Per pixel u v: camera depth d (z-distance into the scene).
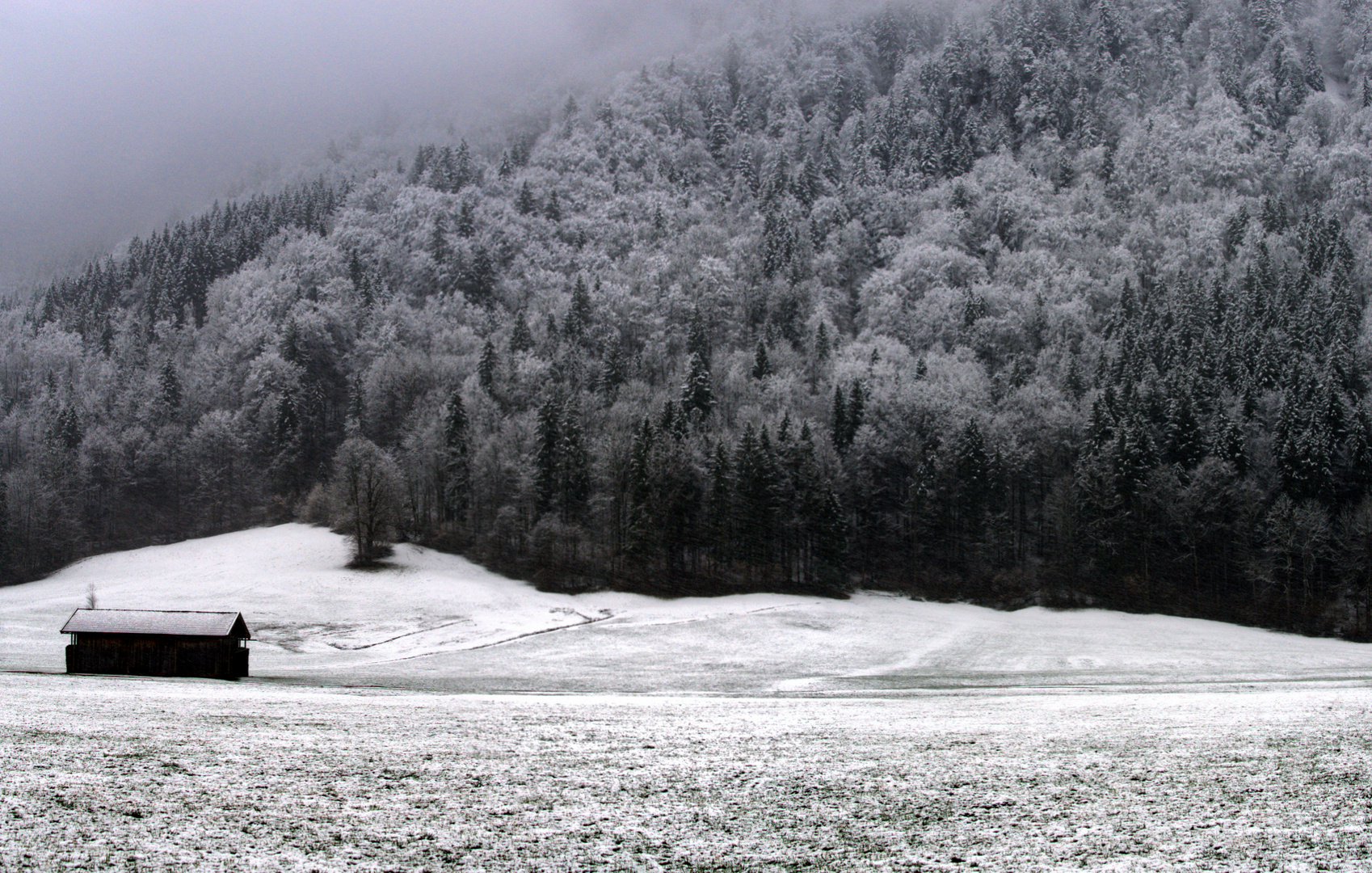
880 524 117.25
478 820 17.72
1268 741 25.44
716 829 17.42
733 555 106.81
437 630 78.00
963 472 112.75
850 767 22.45
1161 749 24.53
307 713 30.98
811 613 88.56
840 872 15.13
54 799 18.38
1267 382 123.00
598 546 109.75
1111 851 16.11
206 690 38.84
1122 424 113.44
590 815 18.17
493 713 31.92
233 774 20.91
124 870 14.68
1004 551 111.44
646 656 66.62
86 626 46.34
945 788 20.39
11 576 108.88
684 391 137.88
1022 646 74.94
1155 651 72.25
